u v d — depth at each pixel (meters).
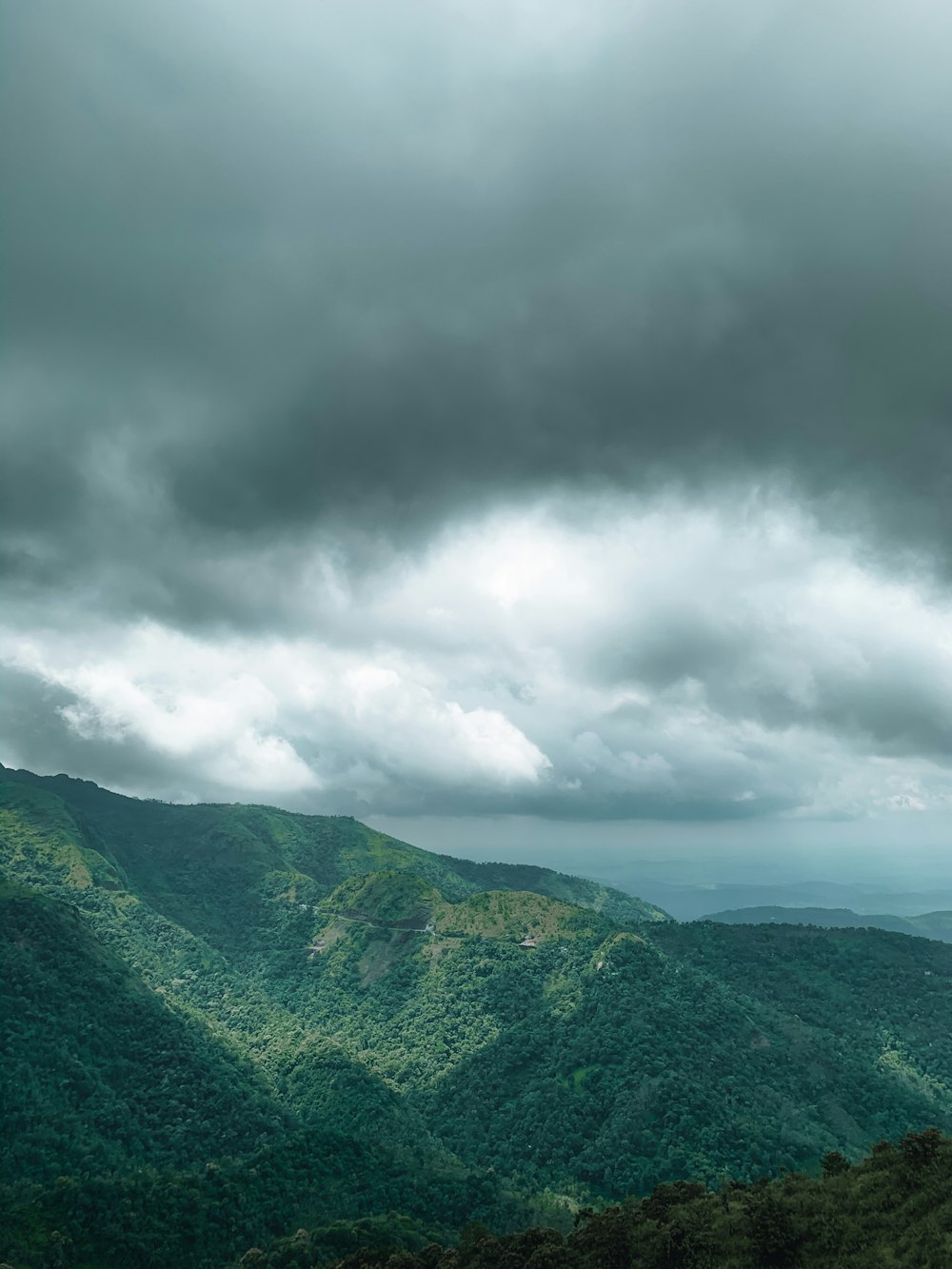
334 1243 136.62
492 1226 162.12
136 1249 132.25
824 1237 77.94
